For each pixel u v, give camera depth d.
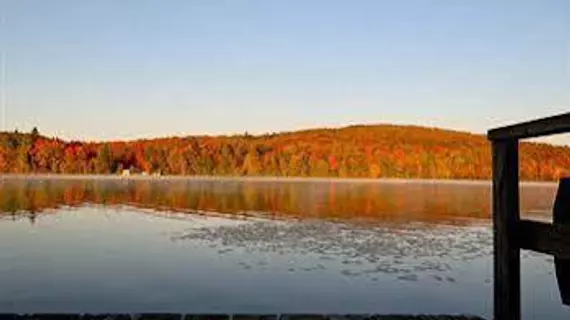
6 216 35.44
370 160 155.00
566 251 3.97
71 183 103.19
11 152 152.75
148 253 19.42
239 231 26.61
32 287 13.66
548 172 127.06
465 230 27.39
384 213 39.06
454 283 14.23
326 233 25.67
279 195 66.75
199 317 6.97
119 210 41.16
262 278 14.84
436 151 153.50
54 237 24.36
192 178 152.38
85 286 13.79
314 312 11.55
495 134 4.73
